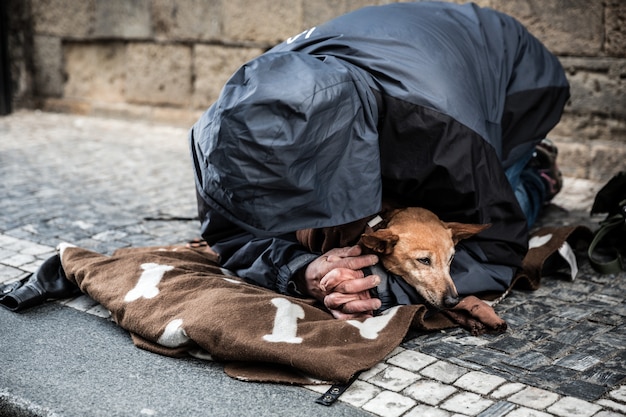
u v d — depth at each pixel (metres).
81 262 3.73
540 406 2.70
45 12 9.12
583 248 4.40
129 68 8.78
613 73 5.79
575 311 3.56
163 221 5.05
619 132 5.88
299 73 2.96
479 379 2.90
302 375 2.90
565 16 5.86
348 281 3.21
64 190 5.76
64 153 7.07
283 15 7.43
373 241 3.17
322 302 3.41
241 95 2.93
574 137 6.08
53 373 2.96
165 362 3.07
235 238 3.74
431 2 3.96
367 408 2.70
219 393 2.82
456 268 3.45
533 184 4.47
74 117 9.11
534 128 4.00
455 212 3.47
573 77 5.98
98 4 8.70
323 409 2.70
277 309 3.16
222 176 2.99
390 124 3.30
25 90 9.38
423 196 3.45
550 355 3.11
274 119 2.89
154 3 8.31
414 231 3.22
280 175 2.93
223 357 2.98
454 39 3.63
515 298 3.72
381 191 3.22
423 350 3.14
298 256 3.44
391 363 3.02
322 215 3.09
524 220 3.61
